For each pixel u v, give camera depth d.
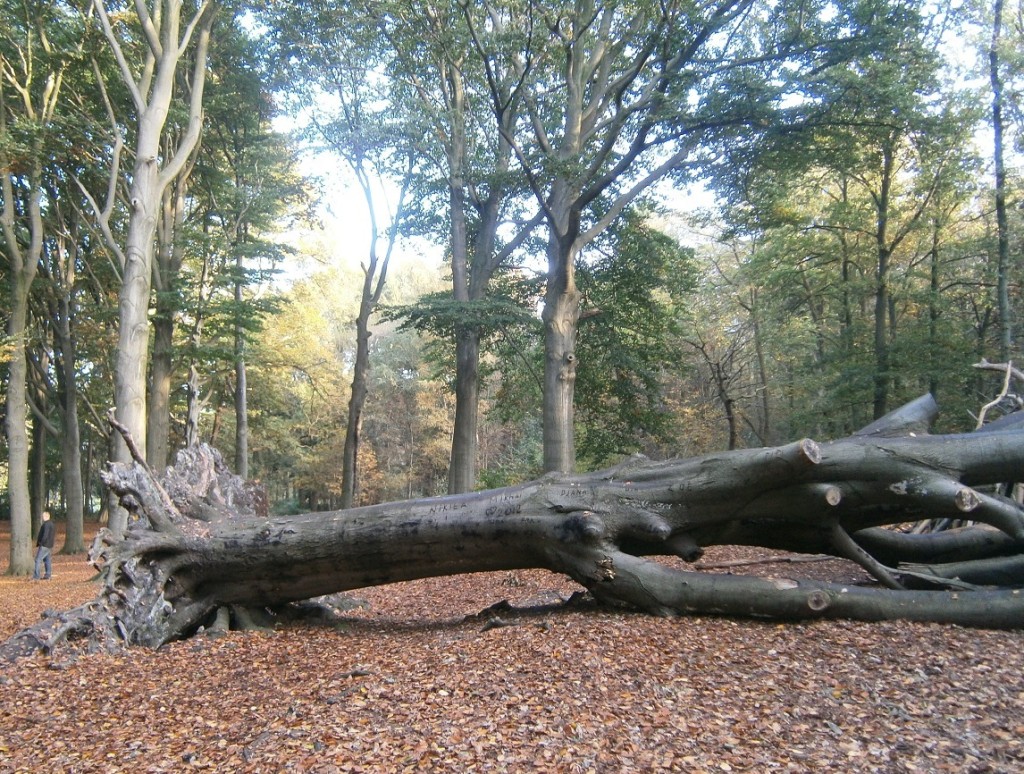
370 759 4.40
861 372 23.31
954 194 23.45
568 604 8.11
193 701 6.05
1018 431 7.21
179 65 21.75
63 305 24.44
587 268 23.48
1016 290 24.69
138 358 15.71
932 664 5.60
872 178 26.53
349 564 8.09
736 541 7.83
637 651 6.09
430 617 9.59
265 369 33.38
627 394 24.66
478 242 23.02
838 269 29.78
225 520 8.62
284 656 7.30
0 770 4.90
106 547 8.15
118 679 6.79
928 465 6.99
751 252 32.62
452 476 22.14
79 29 18.88
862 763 4.07
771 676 5.45
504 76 20.88
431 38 17.73
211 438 35.44
